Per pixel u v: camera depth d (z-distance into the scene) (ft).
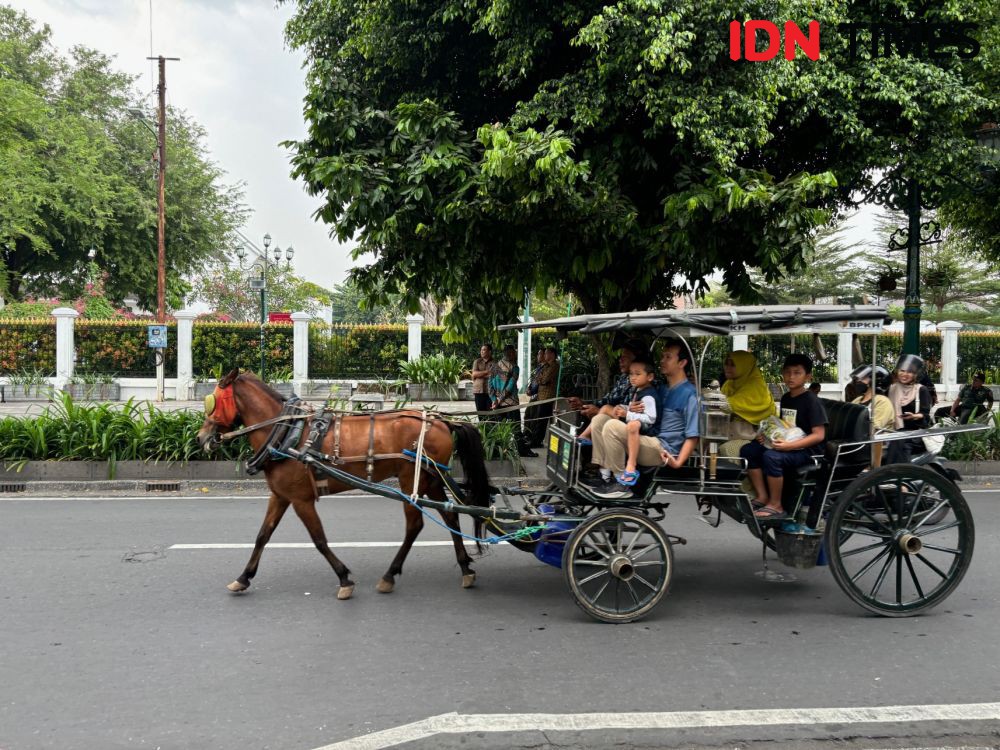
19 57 106.22
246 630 17.85
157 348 69.00
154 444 36.58
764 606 19.92
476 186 31.78
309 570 22.71
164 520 28.89
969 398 44.34
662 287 40.47
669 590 21.17
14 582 21.26
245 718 13.60
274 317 86.22
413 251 33.68
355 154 32.35
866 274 124.98
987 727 13.51
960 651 16.84
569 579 18.51
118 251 109.09
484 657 16.38
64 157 100.32
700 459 19.61
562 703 14.21
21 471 35.60
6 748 12.54
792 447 19.61
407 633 17.76
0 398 68.49
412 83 37.93
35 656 16.29
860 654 16.65
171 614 18.88
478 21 33.55
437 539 26.45
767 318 19.12
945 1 35.78
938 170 37.37
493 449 38.17
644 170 34.14
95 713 13.78
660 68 30.12
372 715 13.73
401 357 78.07
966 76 39.14
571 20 31.89
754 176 31.45
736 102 30.42
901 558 19.26
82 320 74.18
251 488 35.50
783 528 19.92
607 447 19.65
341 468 20.62
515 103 37.42
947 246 123.75
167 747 12.62
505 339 46.73
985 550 25.18
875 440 19.93
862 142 35.01
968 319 121.90
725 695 14.60
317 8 42.45
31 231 96.12
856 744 12.96
